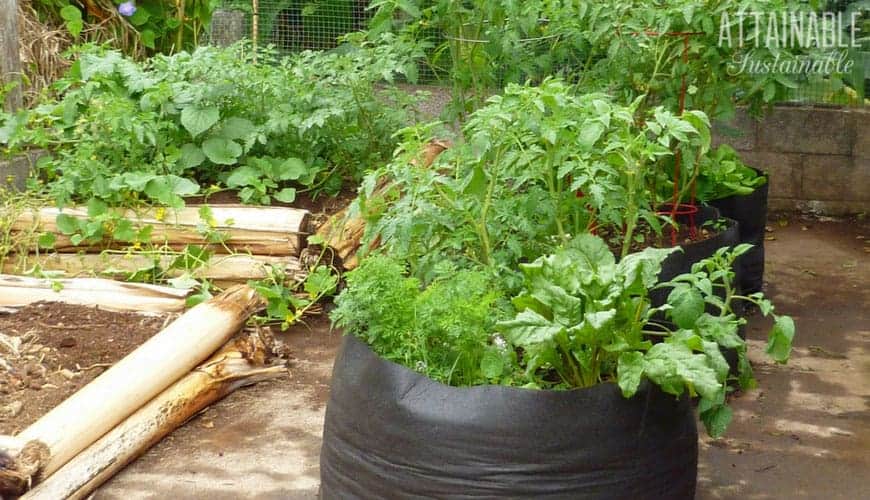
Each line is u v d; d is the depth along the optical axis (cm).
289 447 438
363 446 343
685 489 349
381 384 341
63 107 628
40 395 444
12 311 519
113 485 407
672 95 542
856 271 685
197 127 620
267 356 509
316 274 576
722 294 486
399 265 397
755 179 608
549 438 322
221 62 643
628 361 323
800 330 576
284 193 623
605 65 561
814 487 402
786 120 819
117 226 579
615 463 327
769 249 737
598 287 335
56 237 593
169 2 863
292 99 651
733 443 441
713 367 335
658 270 351
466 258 435
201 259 583
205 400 467
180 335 462
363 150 668
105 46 693
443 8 596
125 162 615
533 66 597
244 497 397
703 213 559
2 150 632
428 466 329
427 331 353
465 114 632
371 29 638
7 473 373
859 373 516
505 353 359
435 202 432
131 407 423
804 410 473
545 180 444
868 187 816
